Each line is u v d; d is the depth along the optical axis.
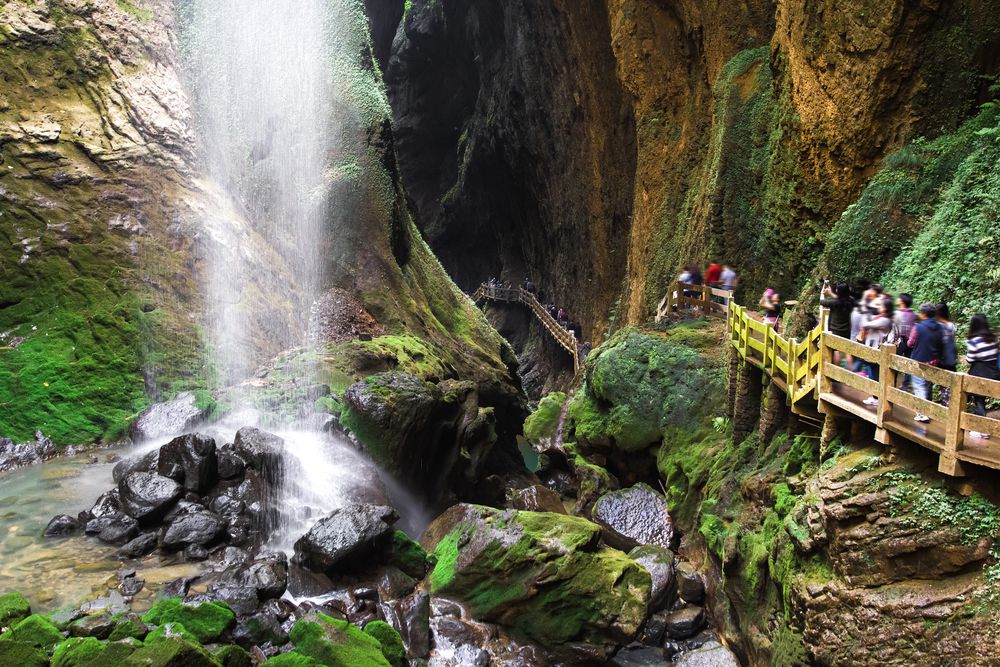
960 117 12.91
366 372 16.06
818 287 12.58
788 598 8.44
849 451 8.44
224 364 15.34
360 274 19.17
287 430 13.03
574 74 32.62
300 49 20.69
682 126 23.55
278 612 8.47
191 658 6.61
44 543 9.65
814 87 15.04
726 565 10.44
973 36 12.69
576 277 36.53
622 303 27.66
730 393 13.77
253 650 7.71
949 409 6.73
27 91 15.78
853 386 8.20
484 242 51.47
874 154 13.96
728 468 12.60
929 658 6.66
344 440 12.91
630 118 28.94
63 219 15.09
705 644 10.84
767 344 11.45
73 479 11.66
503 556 10.43
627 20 24.61
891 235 11.93
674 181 23.42
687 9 22.27
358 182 20.05
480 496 16.11
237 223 17.75
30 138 15.29
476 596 10.42
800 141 15.73
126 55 17.41
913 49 13.12
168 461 11.06
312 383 14.59
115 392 13.98
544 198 40.16
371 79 22.11
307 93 20.48
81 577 8.81
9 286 14.28
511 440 22.61
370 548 10.23
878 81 13.51
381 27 52.00
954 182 11.19
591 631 10.00
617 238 30.61
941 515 7.00
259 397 13.94
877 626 7.08
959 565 6.83
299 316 17.86
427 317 21.08
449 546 11.23
